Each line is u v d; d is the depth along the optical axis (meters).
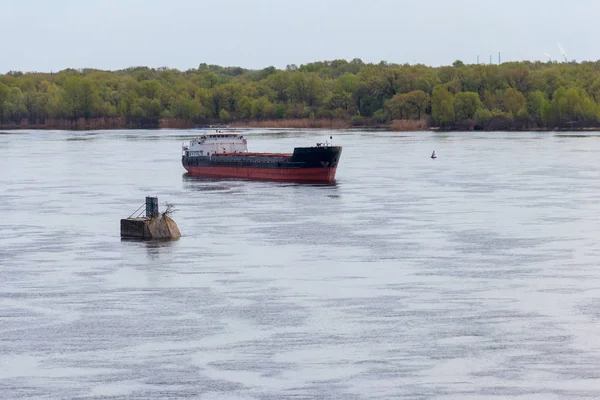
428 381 152.75
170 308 193.62
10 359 164.50
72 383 153.88
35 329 180.88
